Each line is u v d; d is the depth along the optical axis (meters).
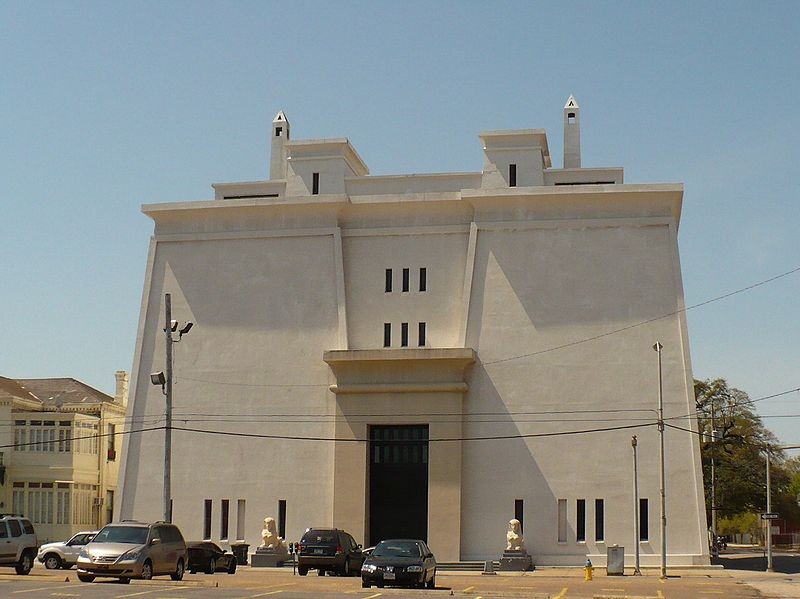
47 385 88.56
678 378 60.25
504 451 61.09
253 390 64.44
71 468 79.69
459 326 63.66
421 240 65.38
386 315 64.88
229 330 65.50
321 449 63.00
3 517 42.75
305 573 50.12
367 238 66.00
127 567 37.47
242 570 56.12
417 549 40.41
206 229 67.12
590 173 66.88
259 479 63.28
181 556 40.97
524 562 57.22
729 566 71.94
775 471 100.62
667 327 60.94
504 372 61.91
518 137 66.69
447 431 61.16
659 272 61.66
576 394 61.00
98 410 84.44
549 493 60.22
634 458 56.28
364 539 60.88
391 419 61.84
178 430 64.81
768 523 65.56
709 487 94.75
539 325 62.12
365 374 62.47
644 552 58.69
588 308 61.91
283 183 69.31
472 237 63.66
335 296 64.75
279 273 65.69
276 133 73.56
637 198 62.44
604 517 59.47
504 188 63.53
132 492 64.56
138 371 66.00
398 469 62.31
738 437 92.06
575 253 62.62
